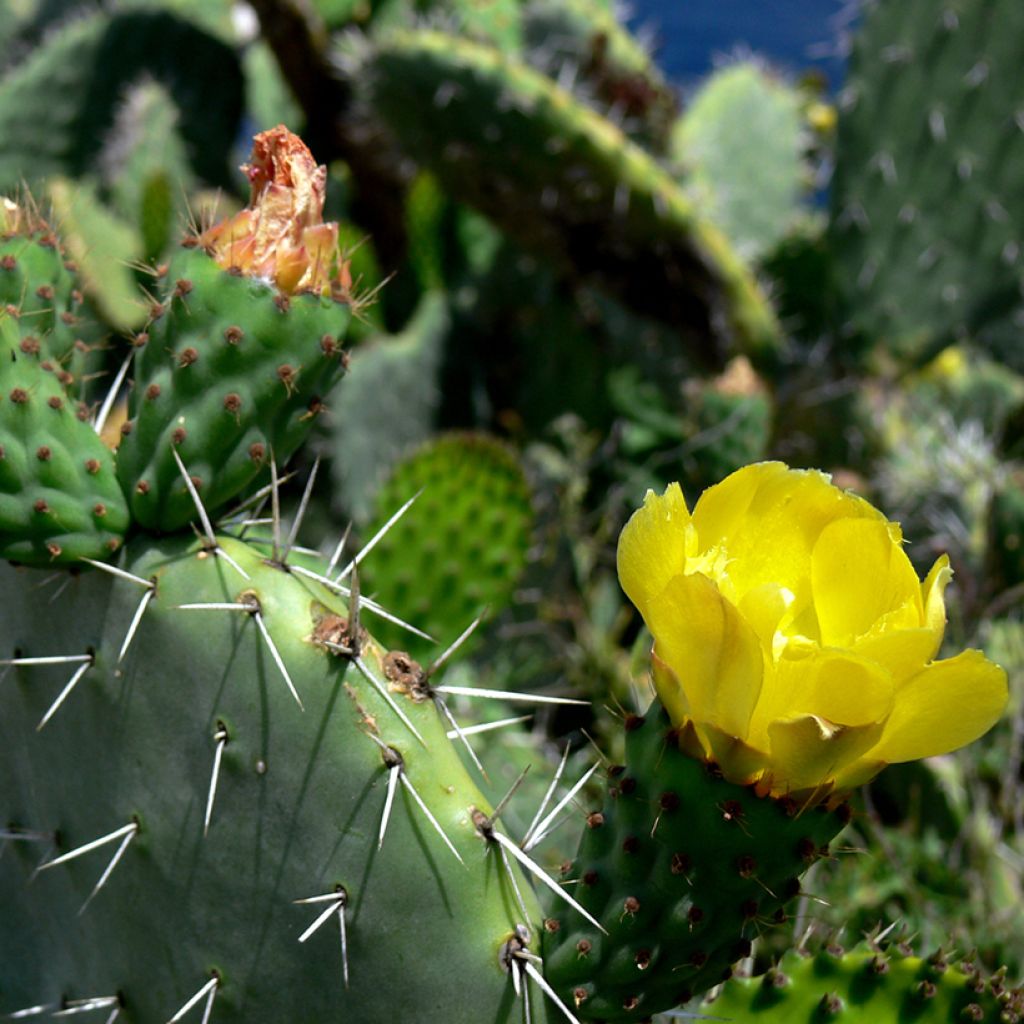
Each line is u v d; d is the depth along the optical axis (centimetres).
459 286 115
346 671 46
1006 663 73
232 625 46
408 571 70
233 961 47
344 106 118
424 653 71
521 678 77
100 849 49
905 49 97
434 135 96
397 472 71
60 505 47
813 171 143
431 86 93
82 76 123
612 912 44
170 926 48
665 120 113
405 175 111
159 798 47
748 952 45
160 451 47
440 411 106
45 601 49
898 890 65
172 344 47
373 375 100
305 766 46
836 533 43
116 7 126
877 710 42
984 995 49
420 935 45
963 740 42
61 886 50
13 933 54
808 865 44
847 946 63
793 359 105
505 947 45
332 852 46
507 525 71
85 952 50
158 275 49
